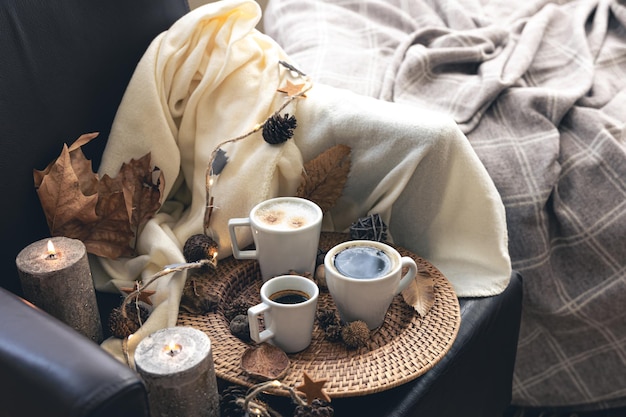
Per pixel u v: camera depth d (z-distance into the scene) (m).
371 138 0.98
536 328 1.20
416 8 1.53
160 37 1.02
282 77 1.03
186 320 0.86
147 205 0.97
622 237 1.12
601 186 1.14
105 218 0.93
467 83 1.28
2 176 0.88
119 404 0.57
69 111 0.96
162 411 0.69
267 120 0.96
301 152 1.03
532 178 1.14
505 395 1.08
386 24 1.51
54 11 0.93
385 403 0.79
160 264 0.93
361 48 1.41
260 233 0.87
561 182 1.17
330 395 0.75
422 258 0.98
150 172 0.98
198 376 0.68
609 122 1.19
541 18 1.46
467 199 0.97
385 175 0.99
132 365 0.80
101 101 1.00
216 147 0.92
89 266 0.91
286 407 0.78
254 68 1.03
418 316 0.86
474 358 0.92
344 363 0.79
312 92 1.04
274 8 1.55
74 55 0.96
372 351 0.81
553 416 1.28
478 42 1.39
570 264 1.17
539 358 1.23
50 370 0.58
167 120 1.01
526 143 1.18
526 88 1.25
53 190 0.89
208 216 0.95
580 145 1.19
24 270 0.77
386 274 0.82
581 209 1.15
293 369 0.79
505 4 1.58
